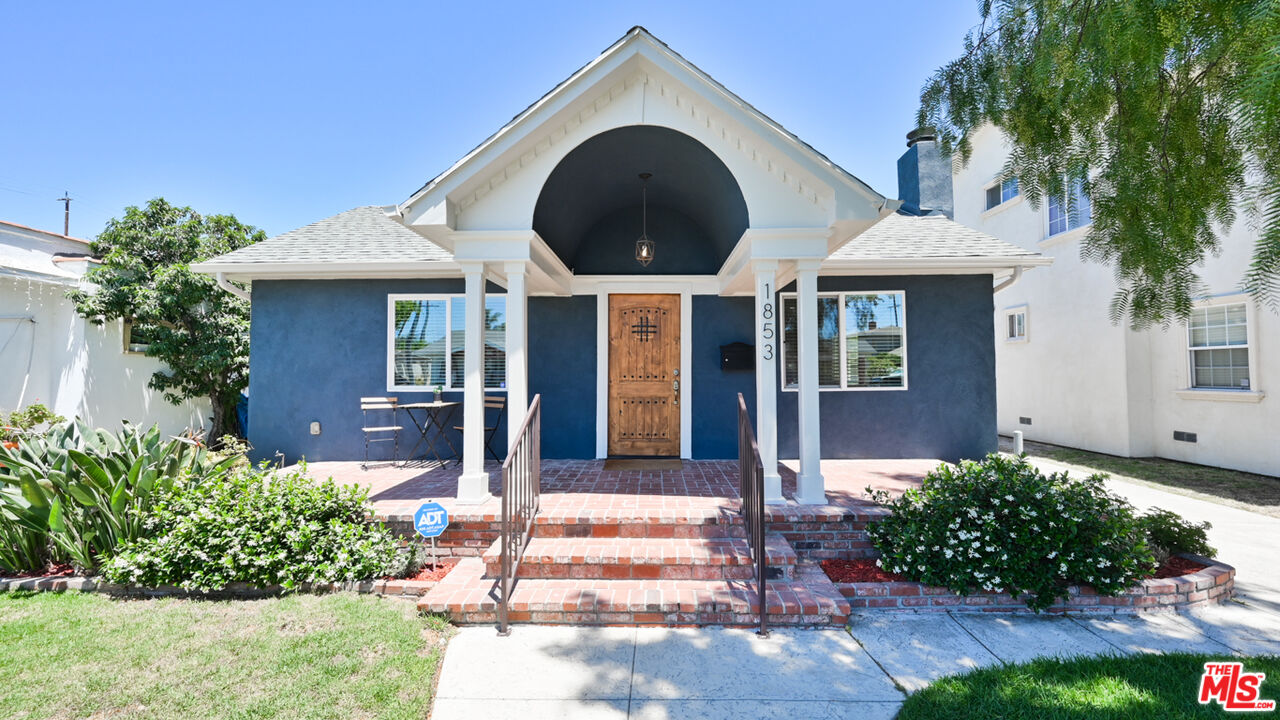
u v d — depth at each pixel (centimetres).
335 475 724
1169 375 1030
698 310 816
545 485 617
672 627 391
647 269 819
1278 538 585
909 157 1024
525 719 287
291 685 303
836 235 557
